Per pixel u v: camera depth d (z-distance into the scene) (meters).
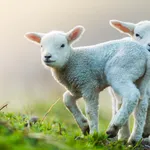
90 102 18.97
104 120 31.28
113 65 18.44
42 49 19.69
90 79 19.00
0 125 14.41
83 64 19.12
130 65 18.25
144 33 22.67
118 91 18.09
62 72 19.52
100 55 19.06
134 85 18.11
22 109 31.02
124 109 17.69
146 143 19.72
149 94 19.30
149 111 19.44
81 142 16.25
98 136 17.19
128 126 19.95
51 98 40.78
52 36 19.66
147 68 18.55
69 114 30.31
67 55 19.34
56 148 13.69
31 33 20.64
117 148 16.95
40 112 30.25
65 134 17.69
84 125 19.52
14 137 13.21
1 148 11.98
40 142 13.73
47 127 18.75
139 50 18.56
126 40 19.14
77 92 19.41
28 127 16.58
